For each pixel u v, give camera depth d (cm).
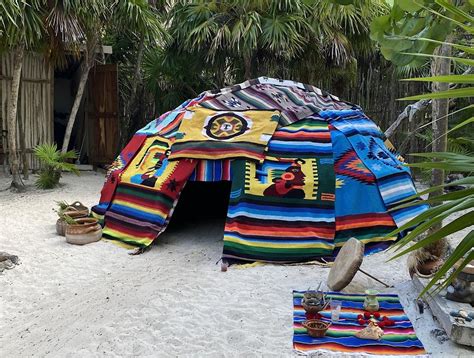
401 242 129
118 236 521
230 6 898
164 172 532
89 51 871
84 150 1138
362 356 286
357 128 543
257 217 468
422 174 932
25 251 484
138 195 536
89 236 509
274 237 460
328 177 487
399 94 1019
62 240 521
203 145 518
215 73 1029
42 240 521
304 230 464
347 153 508
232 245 450
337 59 880
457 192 124
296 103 578
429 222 124
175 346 305
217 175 503
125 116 1130
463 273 314
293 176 487
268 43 850
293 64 936
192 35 893
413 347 295
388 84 1030
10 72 928
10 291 390
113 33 1086
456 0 194
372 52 988
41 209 667
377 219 475
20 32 698
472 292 314
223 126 541
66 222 523
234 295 380
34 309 360
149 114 1145
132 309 355
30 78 952
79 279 415
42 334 321
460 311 303
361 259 371
